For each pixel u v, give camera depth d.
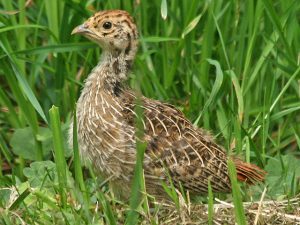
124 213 10.83
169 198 11.52
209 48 13.19
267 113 12.67
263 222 10.81
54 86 13.57
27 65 13.99
